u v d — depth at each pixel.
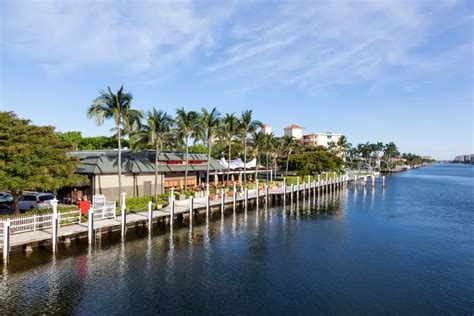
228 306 20.42
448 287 23.88
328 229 42.12
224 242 34.41
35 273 24.06
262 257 29.97
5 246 24.03
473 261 29.84
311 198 73.62
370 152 185.88
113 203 37.09
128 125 42.47
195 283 23.72
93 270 25.28
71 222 31.70
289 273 26.16
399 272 26.84
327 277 25.48
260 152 82.38
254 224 43.75
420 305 21.02
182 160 57.12
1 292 21.08
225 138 67.62
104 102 41.34
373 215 53.41
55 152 32.19
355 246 34.34
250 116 67.50
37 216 28.70
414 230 42.44
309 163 93.75
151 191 51.12
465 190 98.69
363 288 23.52
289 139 94.00
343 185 99.56
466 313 20.02
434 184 122.69
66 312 19.08
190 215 40.75
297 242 35.41
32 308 19.36
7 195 41.59
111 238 32.69
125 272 25.25
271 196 61.38
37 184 28.64
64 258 27.11
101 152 53.41
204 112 57.22
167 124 47.03
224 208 51.03
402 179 153.75
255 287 23.31
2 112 31.08
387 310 20.30
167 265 27.11
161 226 38.56
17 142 29.91
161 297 21.39
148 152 54.50
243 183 66.94
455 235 39.88
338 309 20.31
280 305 20.69
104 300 20.70
